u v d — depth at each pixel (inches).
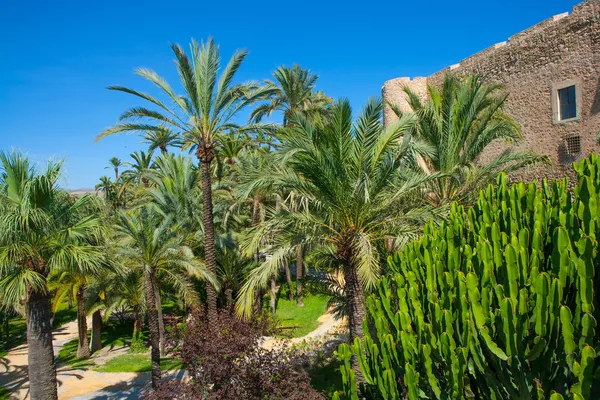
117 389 608.4
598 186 195.6
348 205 346.0
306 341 685.9
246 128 544.1
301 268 935.7
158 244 572.1
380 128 337.4
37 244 376.5
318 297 936.9
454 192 473.4
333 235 368.5
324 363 554.3
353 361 347.3
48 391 398.3
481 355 158.9
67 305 1341.0
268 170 349.7
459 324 172.6
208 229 554.9
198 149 547.2
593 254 151.8
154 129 527.2
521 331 145.8
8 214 348.5
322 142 341.1
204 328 448.1
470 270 185.6
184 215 775.1
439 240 233.6
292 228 363.9
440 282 193.9
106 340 922.7
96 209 461.7
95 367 714.2
